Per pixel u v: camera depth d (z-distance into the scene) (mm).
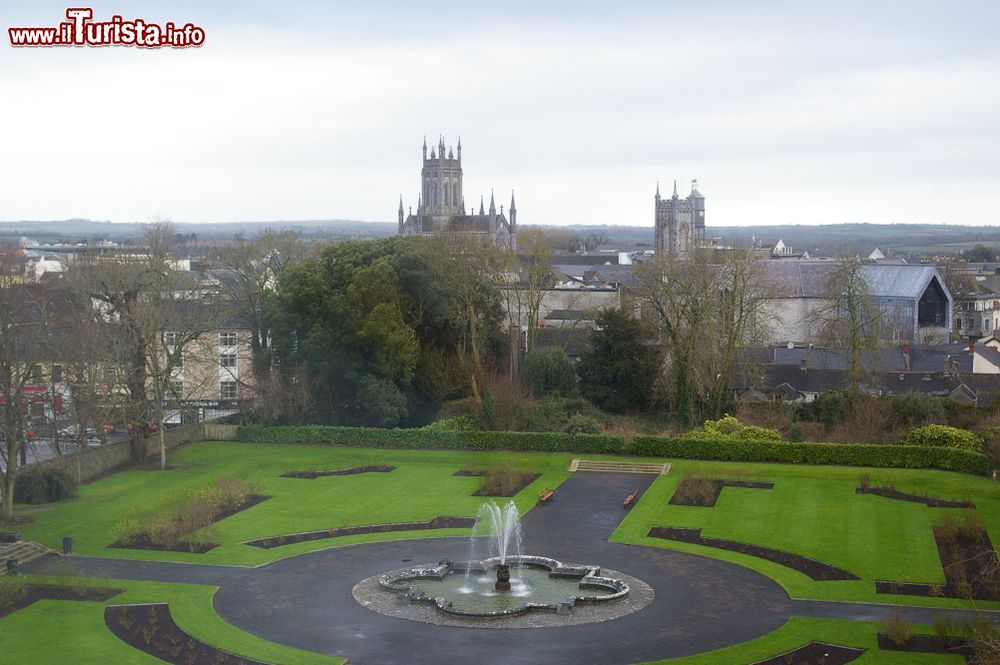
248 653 47844
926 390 122000
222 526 71438
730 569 60969
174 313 94750
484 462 91688
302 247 130875
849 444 90312
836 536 67688
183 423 110688
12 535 65000
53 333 87625
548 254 147375
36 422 96938
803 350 136125
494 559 61281
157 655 47531
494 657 47156
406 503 78688
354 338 105750
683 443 93625
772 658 46656
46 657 47000
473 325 110312
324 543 67250
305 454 97312
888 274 161875
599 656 47188
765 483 84375
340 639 49656
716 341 109500
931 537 66875
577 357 133250
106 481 85688
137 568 61438
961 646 47531
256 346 112188
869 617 52031
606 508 77125
